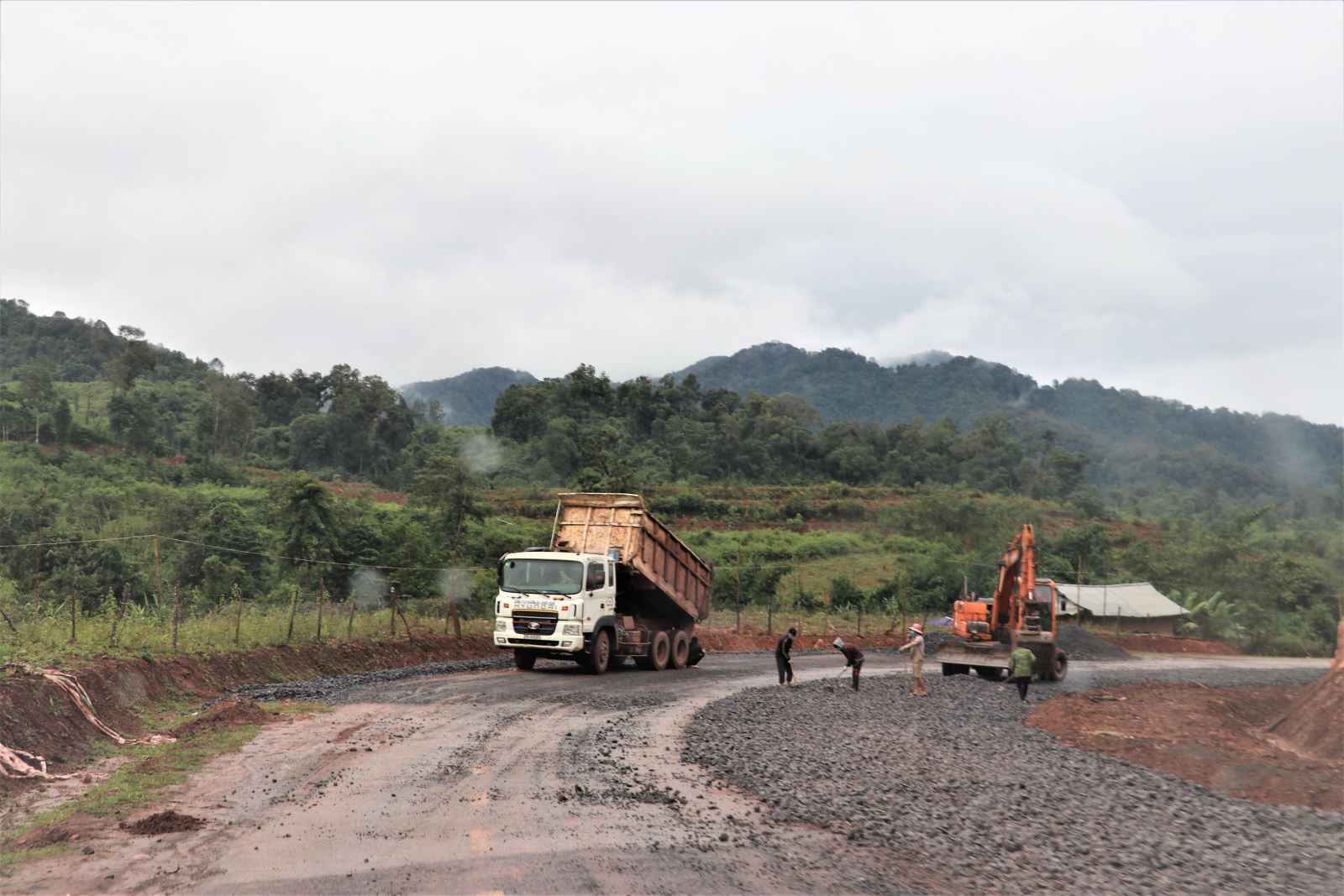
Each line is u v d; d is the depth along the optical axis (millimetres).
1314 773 14289
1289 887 8828
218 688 19453
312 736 14648
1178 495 160250
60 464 89000
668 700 20719
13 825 9578
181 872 8039
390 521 52875
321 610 25625
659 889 7914
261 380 142500
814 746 15258
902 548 83562
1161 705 22188
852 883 8375
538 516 82750
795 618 52531
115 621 19875
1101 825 10734
